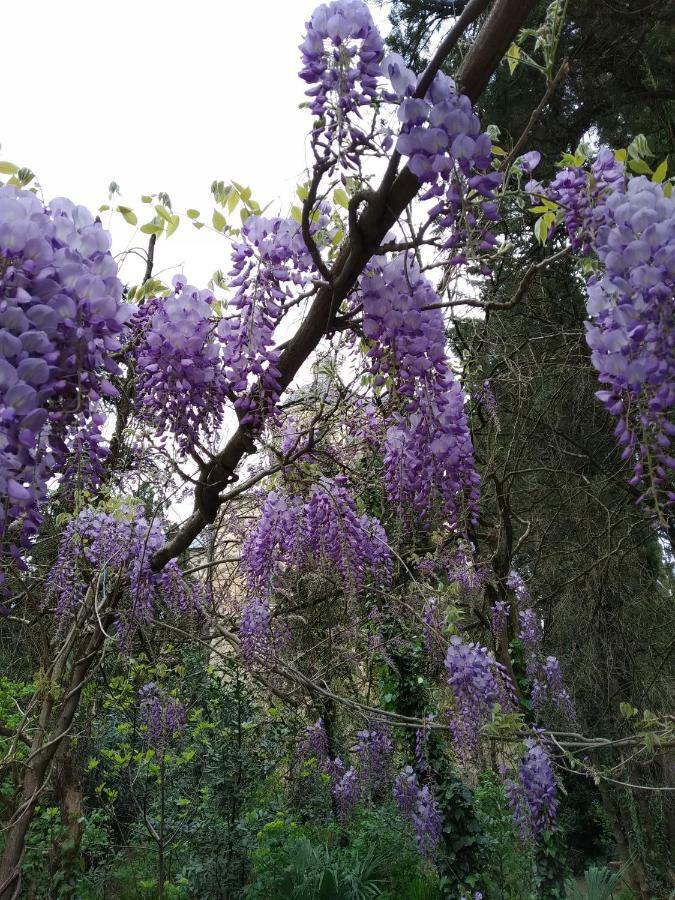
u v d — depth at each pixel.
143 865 5.91
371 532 2.55
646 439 1.26
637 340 1.26
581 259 1.50
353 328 1.71
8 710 4.82
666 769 6.84
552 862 6.33
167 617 3.10
